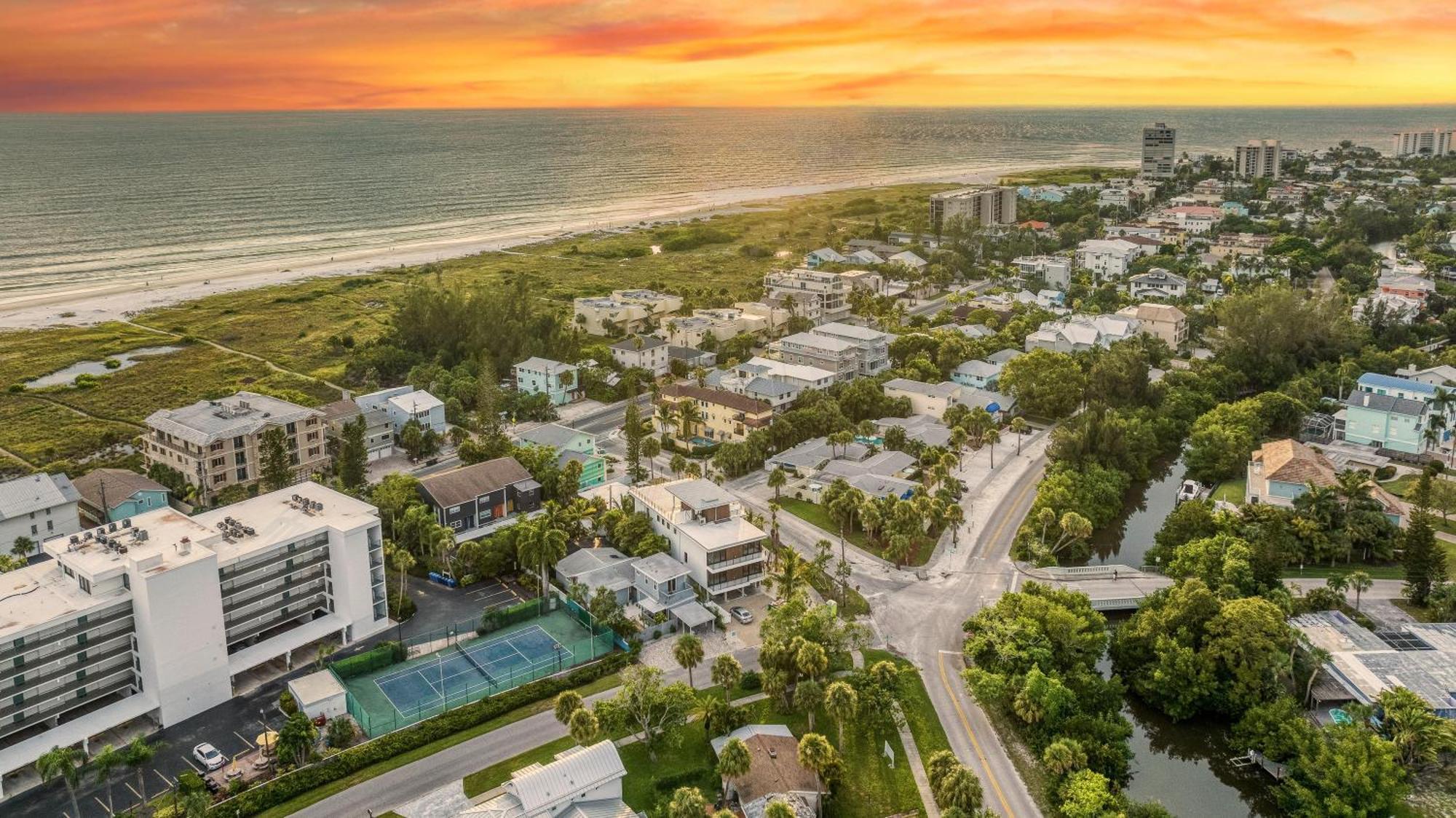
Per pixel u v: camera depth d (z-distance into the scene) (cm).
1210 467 19488
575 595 14212
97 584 11431
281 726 11681
